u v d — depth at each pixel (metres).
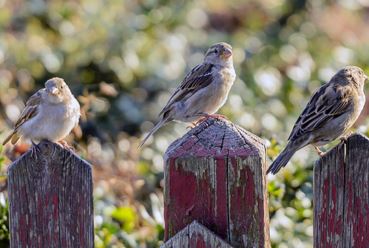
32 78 16.70
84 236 7.02
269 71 18.03
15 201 7.02
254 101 16.41
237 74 17.22
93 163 12.06
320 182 6.88
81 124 15.52
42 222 7.03
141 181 11.34
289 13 21.81
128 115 16.31
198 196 6.76
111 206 10.60
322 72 18.27
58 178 6.99
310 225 9.99
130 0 19.38
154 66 17.36
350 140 6.80
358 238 6.85
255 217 6.74
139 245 10.00
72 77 16.89
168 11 19.81
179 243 6.74
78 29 17.78
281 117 16.45
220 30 21.73
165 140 14.83
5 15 17.75
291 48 19.95
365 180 6.81
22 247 7.04
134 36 17.72
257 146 6.74
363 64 19.80
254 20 21.78
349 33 22.30
